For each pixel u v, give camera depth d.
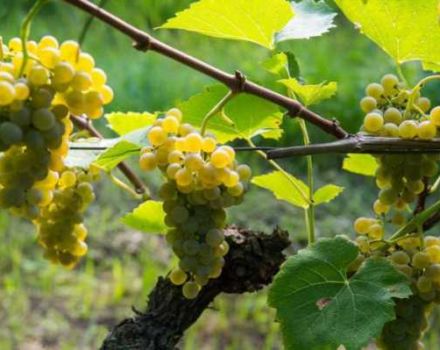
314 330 1.00
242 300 3.58
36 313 3.46
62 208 1.11
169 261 3.86
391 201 1.11
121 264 3.88
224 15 1.11
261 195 4.38
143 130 1.04
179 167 1.02
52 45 0.98
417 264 1.06
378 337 1.06
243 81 1.06
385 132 1.07
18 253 3.79
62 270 3.77
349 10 1.11
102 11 1.02
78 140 1.10
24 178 0.97
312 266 1.02
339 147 1.03
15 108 0.93
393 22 1.10
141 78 5.03
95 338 3.33
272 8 1.11
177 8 5.95
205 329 3.41
